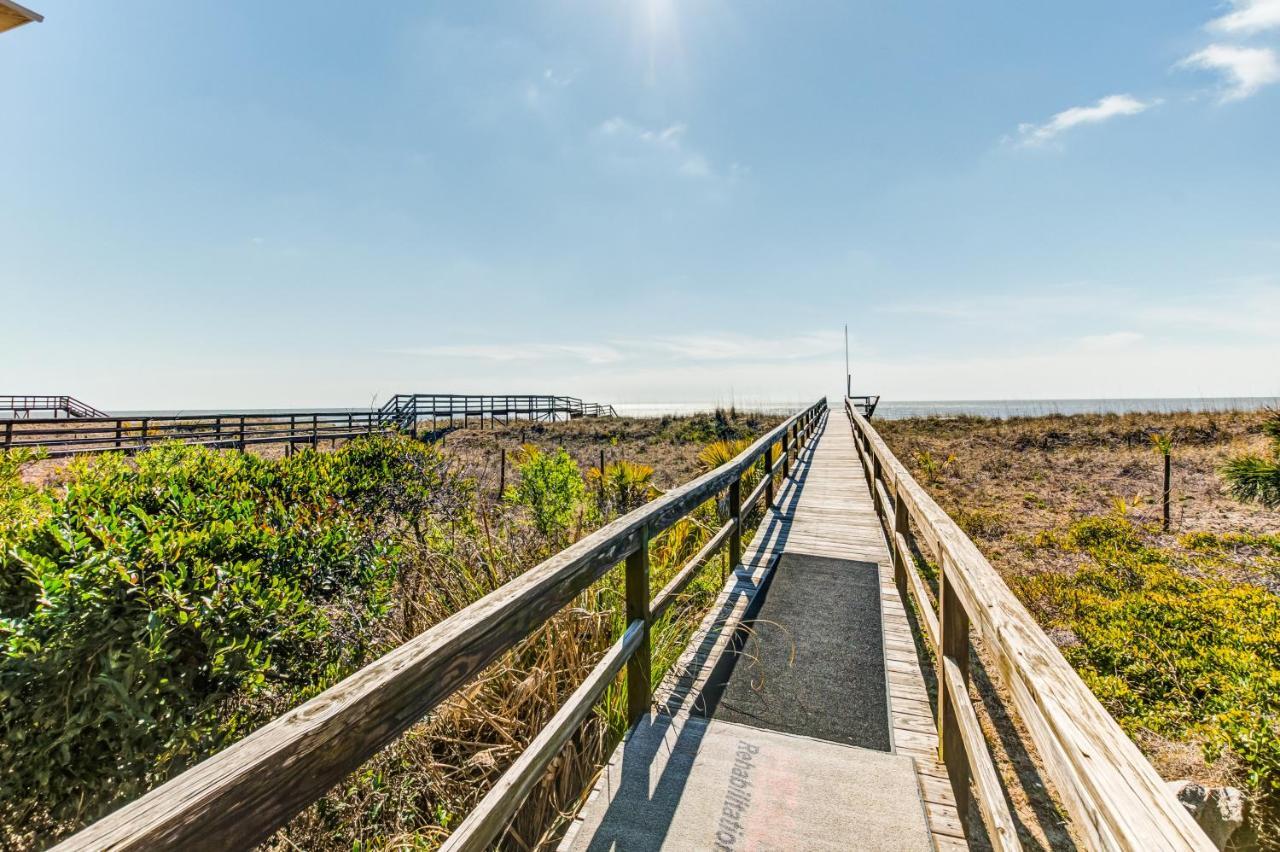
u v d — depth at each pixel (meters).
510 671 2.86
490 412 26.61
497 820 1.47
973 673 3.74
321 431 17.28
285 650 2.82
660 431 23.69
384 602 3.40
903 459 15.27
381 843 2.24
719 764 2.27
